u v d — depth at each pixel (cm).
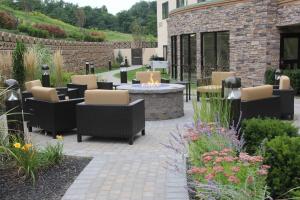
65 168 510
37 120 732
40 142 671
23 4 4194
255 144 454
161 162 535
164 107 888
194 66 1628
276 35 1263
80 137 675
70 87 1091
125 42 3975
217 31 1450
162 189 430
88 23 5878
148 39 4562
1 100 654
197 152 429
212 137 436
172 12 1802
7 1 4119
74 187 439
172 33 1828
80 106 664
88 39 3556
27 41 1752
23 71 1148
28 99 747
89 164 528
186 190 416
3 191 428
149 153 590
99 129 662
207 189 323
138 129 685
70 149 621
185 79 1712
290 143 372
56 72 1330
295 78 1190
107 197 410
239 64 1359
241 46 1343
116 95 653
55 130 699
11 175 475
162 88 896
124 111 649
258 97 728
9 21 2109
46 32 2481
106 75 2423
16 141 518
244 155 345
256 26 1277
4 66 1141
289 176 358
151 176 475
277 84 1005
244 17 1316
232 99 542
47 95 700
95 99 663
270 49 1260
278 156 362
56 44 2241
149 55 3972
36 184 450
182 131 753
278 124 459
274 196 365
